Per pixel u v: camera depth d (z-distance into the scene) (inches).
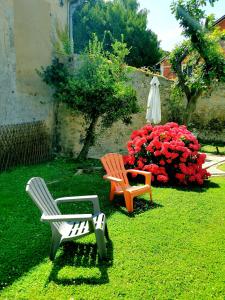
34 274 138.2
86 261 148.7
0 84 350.6
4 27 353.4
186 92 577.0
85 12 1043.9
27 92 388.8
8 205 225.1
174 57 569.6
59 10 493.7
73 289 127.5
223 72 527.2
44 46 414.0
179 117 681.6
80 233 151.7
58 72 398.6
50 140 416.2
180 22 526.9
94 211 168.7
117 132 498.6
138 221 198.1
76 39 1043.9
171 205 230.1
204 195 256.1
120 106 378.6
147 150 299.0
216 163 409.1
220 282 133.0
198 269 142.5
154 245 164.4
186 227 188.9
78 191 262.5
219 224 194.2
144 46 1061.1
